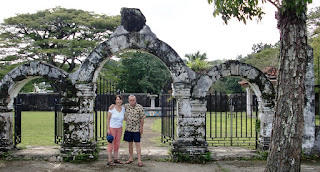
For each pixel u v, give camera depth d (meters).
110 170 6.76
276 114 5.42
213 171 6.74
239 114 23.55
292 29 5.24
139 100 27.02
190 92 7.67
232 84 34.50
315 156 7.83
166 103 8.94
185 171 6.73
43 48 22.83
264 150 7.75
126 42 7.60
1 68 21.19
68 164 7.22
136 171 6.70
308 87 7.90
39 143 10.09
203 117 7.68
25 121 17.50
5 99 7.71
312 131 7.87
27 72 7.66
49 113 23.89
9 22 22.05
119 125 7.23
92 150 7.54
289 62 5.25
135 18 7.69
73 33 23.80
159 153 7.90
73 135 7.54
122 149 8.53
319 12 19.88
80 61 23.38
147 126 15.73
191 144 7.61
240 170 6.81
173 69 7.63
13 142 8.34
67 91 7.59
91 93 7.61
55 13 22.66
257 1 5.79
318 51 15.55
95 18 23.72
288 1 5.03
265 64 19.41
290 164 5.24
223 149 8.20
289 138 5.24
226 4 5.91
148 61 30.50
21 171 6.62
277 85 5.46
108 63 25.47
